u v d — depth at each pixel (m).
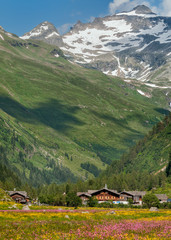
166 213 91.94
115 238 44.88
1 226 49.53
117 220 67.88
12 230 46.84
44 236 43.28
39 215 69.00
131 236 46.81
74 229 51.31
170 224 59.91
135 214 88.19
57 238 43.34
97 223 59.06
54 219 64.81
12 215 65.31
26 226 50.75
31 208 102.31
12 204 99.50
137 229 53.78
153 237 46.28
